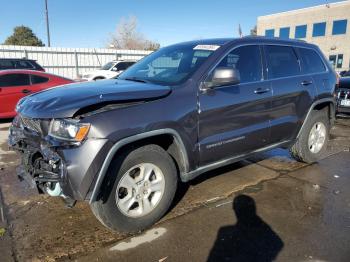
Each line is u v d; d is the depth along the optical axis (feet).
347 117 29.68
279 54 13.96
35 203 11.91
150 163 9.77
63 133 8.47
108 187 9.00
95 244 9.37
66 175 8.33
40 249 9.13
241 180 14.03
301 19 138.92
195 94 10.50
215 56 11.43
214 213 11.12
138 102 9.32
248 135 12.28
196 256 8.83
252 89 12.21
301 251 9.02
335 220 10.68
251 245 9.30
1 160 16.97
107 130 8.48
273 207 11.56
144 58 14.40
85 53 78.48
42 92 10.68
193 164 10.78
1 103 26.63
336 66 130.11
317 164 16.22
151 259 8.71
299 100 14.32
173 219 10.72
